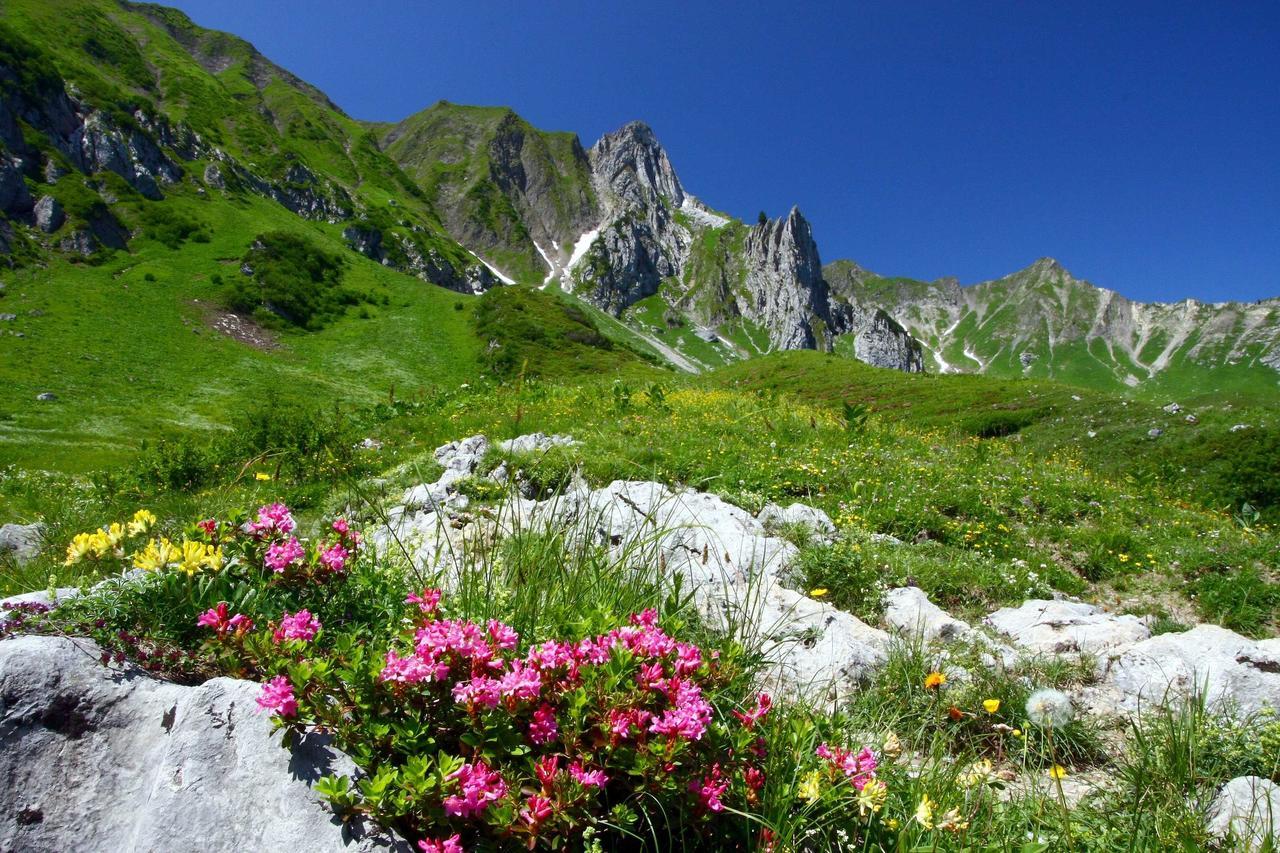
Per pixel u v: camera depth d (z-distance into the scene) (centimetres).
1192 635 447
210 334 8075
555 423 1606
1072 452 2467
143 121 12325
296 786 228
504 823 207
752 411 1867
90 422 5131
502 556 404
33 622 282
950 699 386
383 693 238
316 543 340
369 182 18838
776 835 231
